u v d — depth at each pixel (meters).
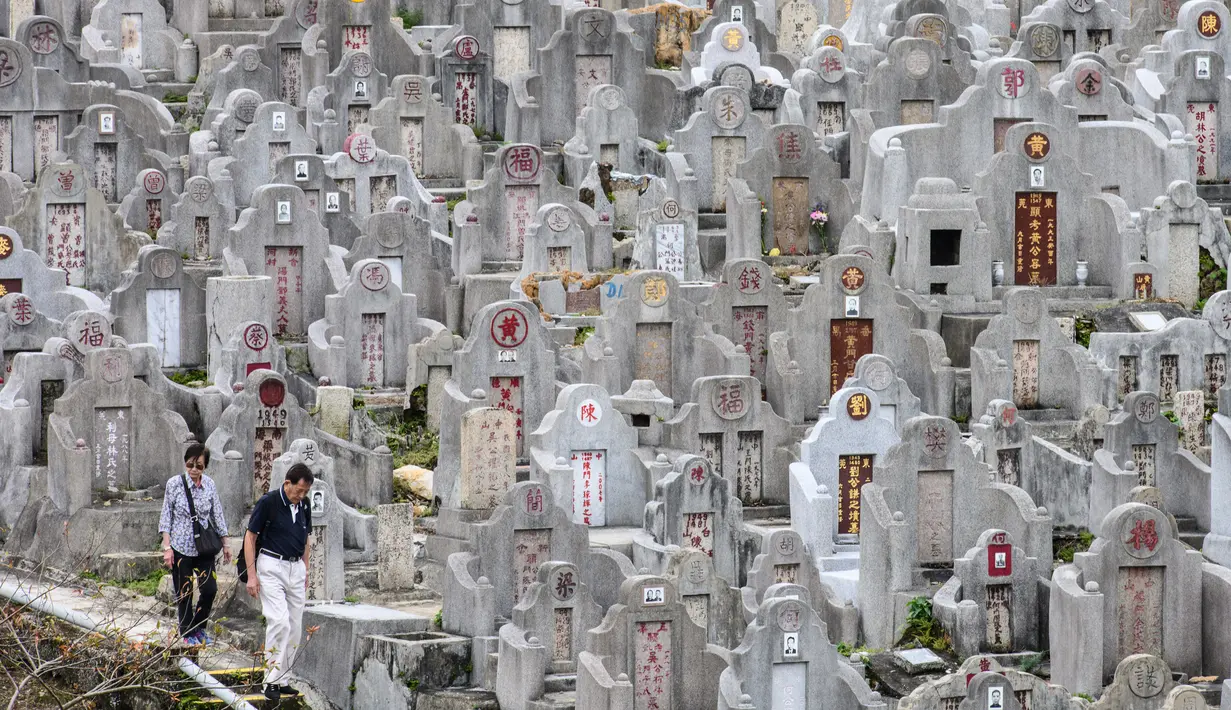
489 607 55.19
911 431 63.53
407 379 75.62
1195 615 60.84
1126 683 56.88
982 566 60.59
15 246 75.12
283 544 50.47
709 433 69.00
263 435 65.12
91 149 88.12
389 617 56.22
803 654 55.09
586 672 52.41
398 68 99.25
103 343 68.06
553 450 65.88
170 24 104.12
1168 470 71.38
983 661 56.19
